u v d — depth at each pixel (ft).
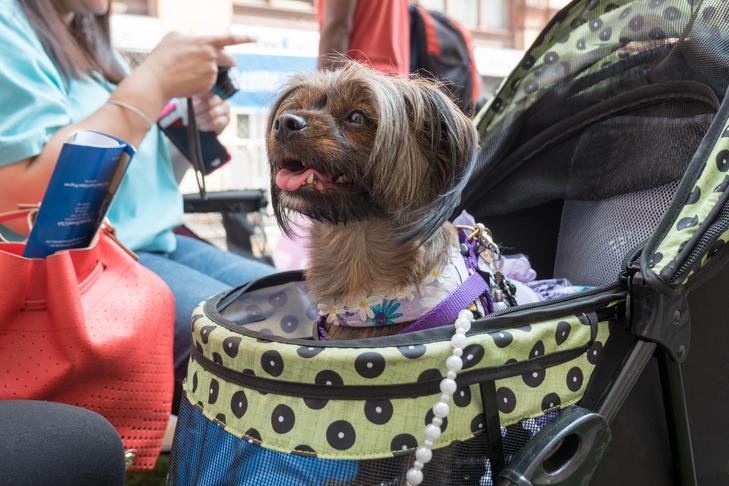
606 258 6.31
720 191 4.25
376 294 4.96
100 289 5.54
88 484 4.06
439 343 3.58
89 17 8.02
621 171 6.22
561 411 3.97
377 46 9.44
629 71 6.12
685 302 4.30
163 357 5.85
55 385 5.09
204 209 9.35
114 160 5.09
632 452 4.38
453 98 6.20
